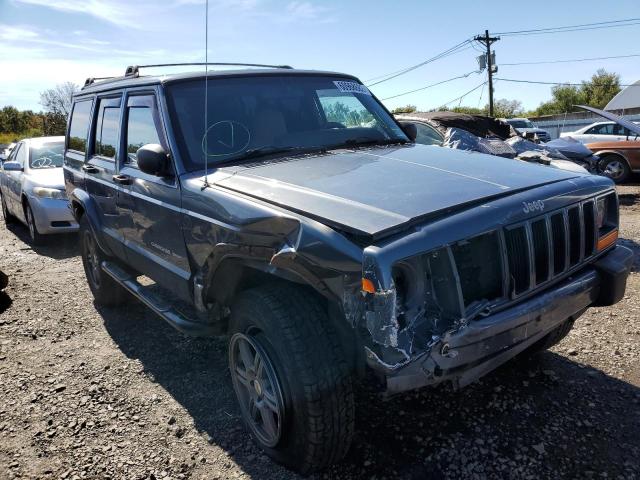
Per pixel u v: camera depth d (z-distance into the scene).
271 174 3.08
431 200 2.53
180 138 3.46
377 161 3.27
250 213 2.69
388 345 2.13
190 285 3.37
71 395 3.69
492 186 2.78
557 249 2.87
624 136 14.63
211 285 3.12
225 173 3.22
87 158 4.98
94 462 2.97
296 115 3.90
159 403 3.56
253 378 2.92
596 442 2.99
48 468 2.93
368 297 2.15
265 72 4.07
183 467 2.92
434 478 2.76
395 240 2.22
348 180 2.87
